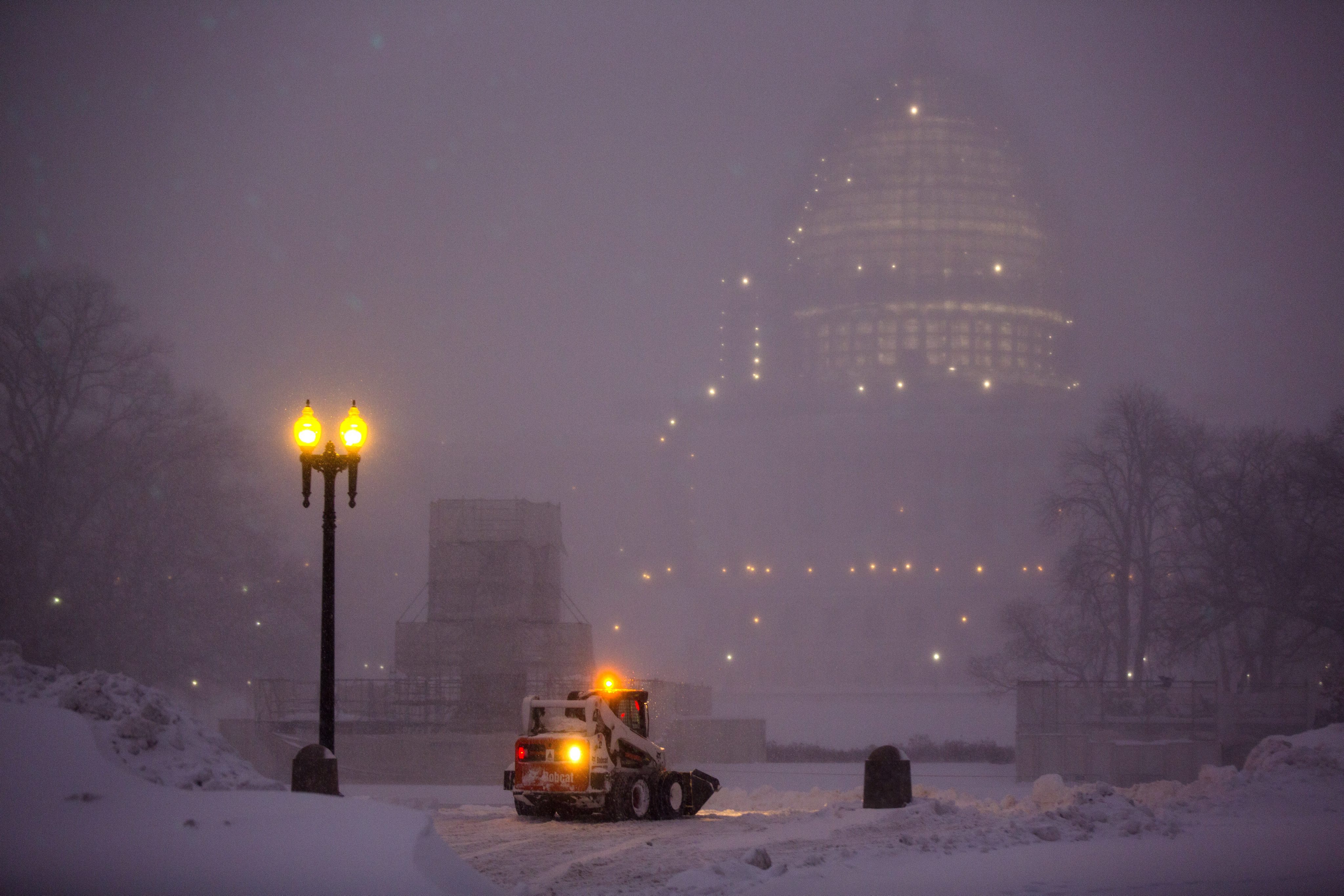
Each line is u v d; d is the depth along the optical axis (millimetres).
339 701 75375
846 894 16641
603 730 31234
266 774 65312
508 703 68938
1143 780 65438
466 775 61719
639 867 21359
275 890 12539
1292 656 93688
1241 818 25562
